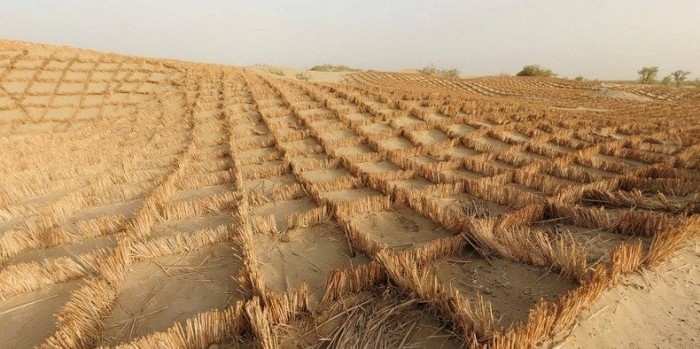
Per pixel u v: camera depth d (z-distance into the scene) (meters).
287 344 2.10
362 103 9.99
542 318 1.89
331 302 2.40
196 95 12.33
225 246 3.29
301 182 4.73
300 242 3.32
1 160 6.43
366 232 3.45
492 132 6.94
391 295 2.42
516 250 2.71
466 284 2.52
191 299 2.65
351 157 5.63
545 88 20.91
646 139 6.44
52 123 10.65
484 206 3.87
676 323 2.04
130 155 6.54
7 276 2.79
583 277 2.33
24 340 2.37
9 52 13.92
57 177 5.66
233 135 7.27
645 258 2.43
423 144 6.49
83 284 2.87
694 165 4.64
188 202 4.04
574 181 4.50
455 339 2.05
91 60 15.05
